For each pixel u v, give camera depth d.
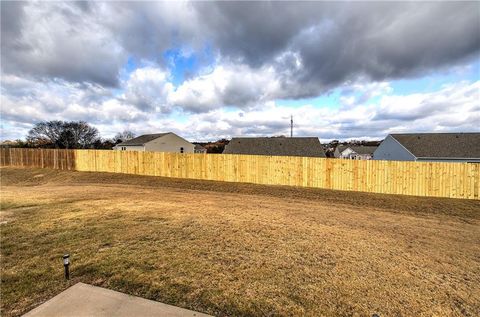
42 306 2.93
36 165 23.64
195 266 4.07
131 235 5.53
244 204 9.54
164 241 5.18
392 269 4.15
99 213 7.56
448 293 3.46
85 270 3.87
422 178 12.00
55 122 48.69
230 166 15.74
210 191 12.90
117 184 15.30
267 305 3.06
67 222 6.53
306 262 4.33
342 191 12.89
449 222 7.57
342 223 7.02
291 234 5.81
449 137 24.42
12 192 12.20
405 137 25.73
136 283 3.50
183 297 3.18
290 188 13.56
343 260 4.45
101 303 2.99
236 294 3.28
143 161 18.20
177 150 39.78
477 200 11.05
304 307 3.04
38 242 5.07
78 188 13.72
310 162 13.97
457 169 11.52
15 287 3.38
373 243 5.38
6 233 5.61
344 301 3.20
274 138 28.88
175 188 13.72
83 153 20.66
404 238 5.81
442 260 4.59
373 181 12.73
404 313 3.00
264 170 14.98
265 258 4.45
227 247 4.92
